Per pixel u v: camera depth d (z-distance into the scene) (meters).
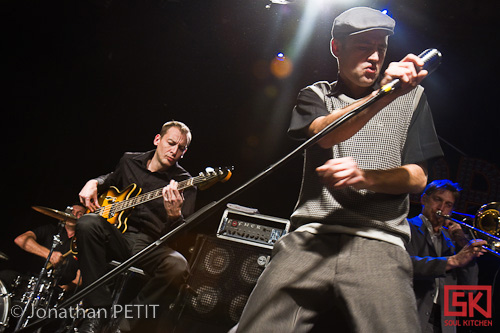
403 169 1.40
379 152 1.46
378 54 1.53
